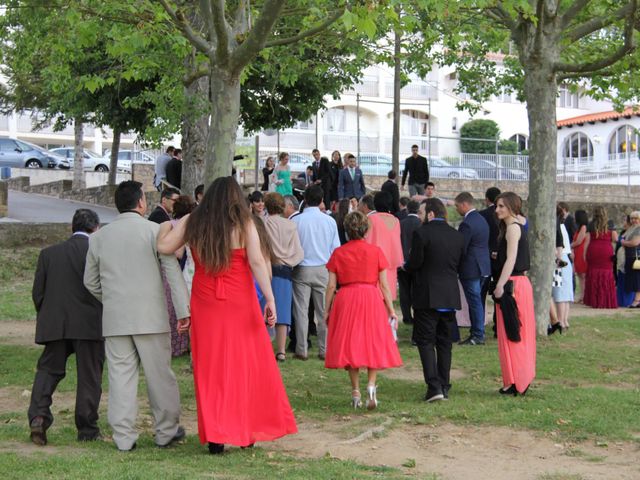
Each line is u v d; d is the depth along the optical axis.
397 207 18.62
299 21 14.34
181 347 11.77
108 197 32.22
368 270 9.08
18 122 57.09
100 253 7.16
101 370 7.70
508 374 9.66
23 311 16.00
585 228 18.94
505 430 8.19
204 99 16.98
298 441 7.73
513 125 54.97
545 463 7.14
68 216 28.16
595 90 15.93
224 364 6.85
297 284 11.93
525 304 9.62
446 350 9.57
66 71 15.20
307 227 11.86
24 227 20.47
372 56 15.88
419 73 18.98
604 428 8.20
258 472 6.36
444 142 41.50
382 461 7.14
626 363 11.97
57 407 9.08
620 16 13.03
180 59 15.25
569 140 48.81
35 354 12.07
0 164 43.81
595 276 17.91
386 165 36.16
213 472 6.34
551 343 13.27
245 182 30.94
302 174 27.17
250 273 6.98
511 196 9.49
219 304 6.88
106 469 6.30
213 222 6.86
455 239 9.34
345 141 49.16
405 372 11.32
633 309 17.84
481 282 13.80
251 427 6.90
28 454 6.98
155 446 7.35
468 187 35.16
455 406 9.09
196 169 20.45
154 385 7.21
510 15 12.60
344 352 8.93
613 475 6.78
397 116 26.08
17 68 15.97
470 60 20.84
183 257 11.14
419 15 14.33
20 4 12.98
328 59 18.47
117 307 7.10
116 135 34.28
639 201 38.78
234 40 11.09
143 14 12.09
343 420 8.62
